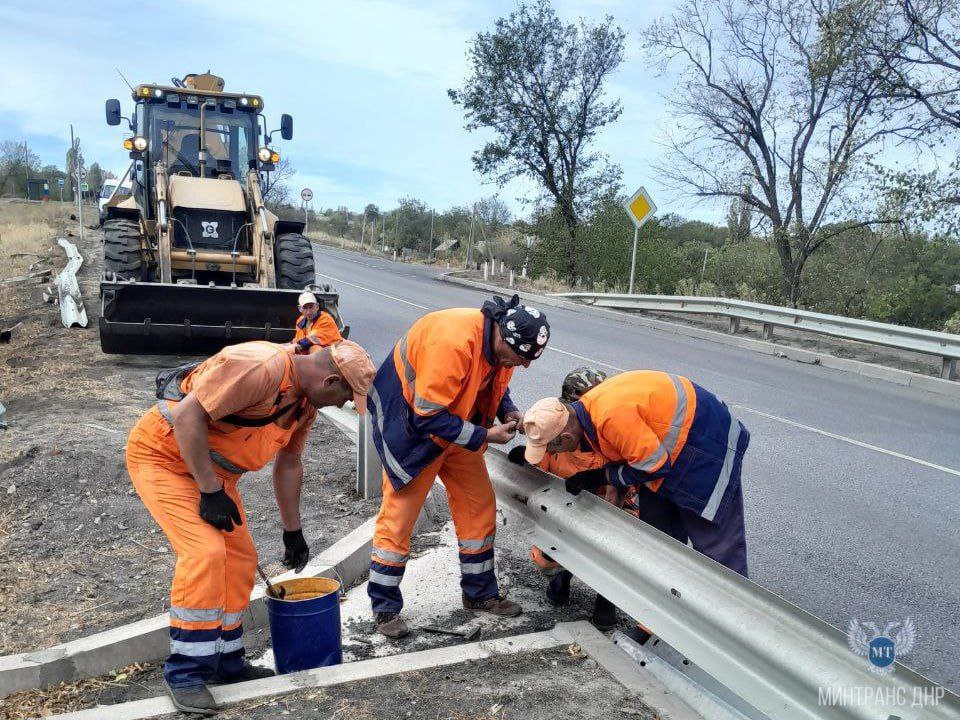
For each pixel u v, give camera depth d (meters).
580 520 3.74
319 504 5.56
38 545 4.81
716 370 11.52
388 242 50.69
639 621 3.28
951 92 16.33
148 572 4.52
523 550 5.03
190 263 10.52
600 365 11.24
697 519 3.73
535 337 3.59
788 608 2.69
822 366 12.77
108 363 9.51
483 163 26.78
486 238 41.66
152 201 10.92
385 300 18.47
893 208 17.64
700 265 31.42
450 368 3.56
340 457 6.49
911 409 9.69
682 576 3.13
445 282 26.53
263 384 3.12
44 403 7.58
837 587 4.56
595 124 26.22
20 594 4.24
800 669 2.60
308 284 10.65
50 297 14.33
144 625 3.71
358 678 3.25
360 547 4.60
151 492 3.27
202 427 3.11
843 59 17.12
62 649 3.50
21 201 62.06
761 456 7.22
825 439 7.92
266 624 4.08
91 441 6.28
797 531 5.42
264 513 5.43
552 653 3.51
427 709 3.05
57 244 26.33
